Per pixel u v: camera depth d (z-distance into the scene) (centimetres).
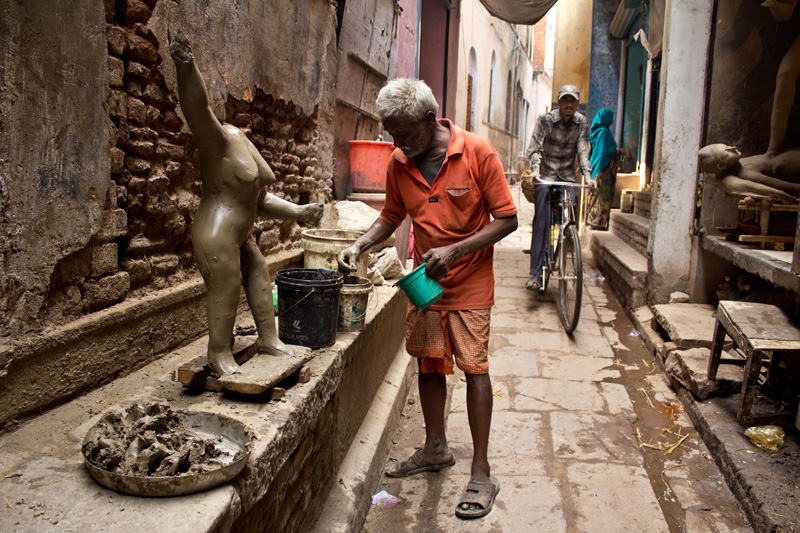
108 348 210
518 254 914
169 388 203
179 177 261
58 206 183
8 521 126
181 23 241
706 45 499
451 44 1249
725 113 511
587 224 989
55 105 179
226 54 279
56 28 177
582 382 426
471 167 261
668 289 537
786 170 429
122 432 155
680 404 391
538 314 589
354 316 281
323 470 241
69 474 147
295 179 388
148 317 232
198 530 125
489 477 282
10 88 163
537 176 589
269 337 219
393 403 347
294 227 399
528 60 3209
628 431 353
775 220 419
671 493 291
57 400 188
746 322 330
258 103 326
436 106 259
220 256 190
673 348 436
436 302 277
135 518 129
